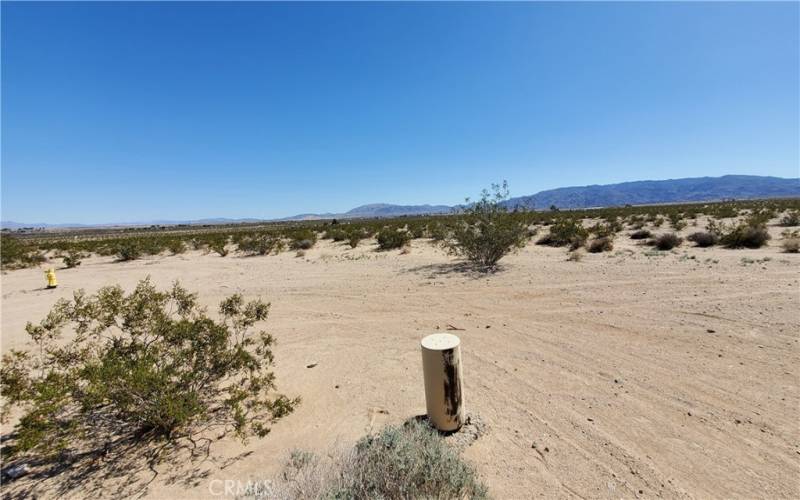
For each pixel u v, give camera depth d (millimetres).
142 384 3266
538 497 2828
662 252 13180
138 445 3650
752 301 6887
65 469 3342
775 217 26594
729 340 5367
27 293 12539
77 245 30812
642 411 3871
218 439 3730
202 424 3992
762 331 5562
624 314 6809
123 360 3674
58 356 3781
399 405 4289
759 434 3400
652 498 2783
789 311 6230
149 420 3652
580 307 7418
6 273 18031
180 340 4004
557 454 3295
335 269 14297
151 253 24641
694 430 3520
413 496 2480
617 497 2805
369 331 6945
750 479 2906
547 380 4660
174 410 3295
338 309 8508
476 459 3268
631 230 23172
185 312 4594
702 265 10320
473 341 6121
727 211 32781
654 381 4438
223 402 4395
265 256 20812
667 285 8461
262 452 3520
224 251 22188
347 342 6453
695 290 7895
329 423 3975
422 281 10859
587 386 4445
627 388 4332
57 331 3959
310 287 11039
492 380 4750
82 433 3621
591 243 15141
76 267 19797
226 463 3373
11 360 3592
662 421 3688
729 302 6938
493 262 12688
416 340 6371
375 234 29906
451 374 3545
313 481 2678
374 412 4164
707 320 6180
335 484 2609
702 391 4152
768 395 3979
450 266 13102
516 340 6039
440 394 3559
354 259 16844
